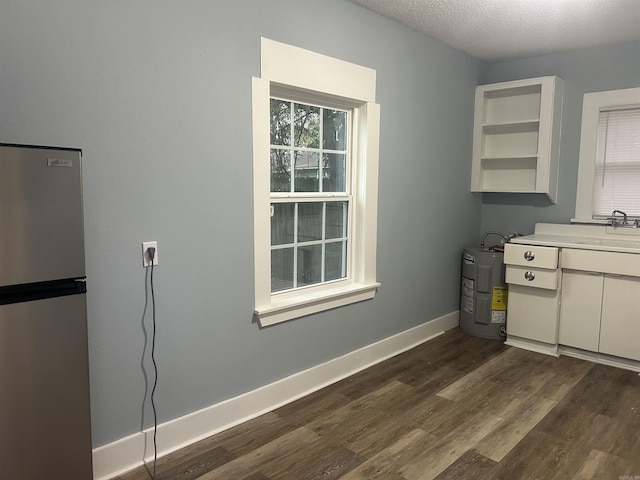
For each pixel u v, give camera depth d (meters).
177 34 2.15
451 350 3.75
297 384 2.89
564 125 4.06
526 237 3.98
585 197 3.98
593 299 3.46
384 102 3.31
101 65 1.93
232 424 2.55
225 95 2.36
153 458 2.23
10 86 1.71
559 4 2.95
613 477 2.12
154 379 2.23
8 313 1.42
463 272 4.23
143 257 2.13
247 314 2.58
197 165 2.29
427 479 2.10
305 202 2.98
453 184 4.15
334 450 2.32
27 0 1.73
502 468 2.18
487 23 3.33
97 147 1.95
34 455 1.52
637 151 3.77
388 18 3.25
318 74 2.79
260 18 2.47
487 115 4.45
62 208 1.51
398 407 2.77
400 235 3.61
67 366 1.56
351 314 3.25
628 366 3.37
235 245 2.49
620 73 3.76
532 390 3.01
